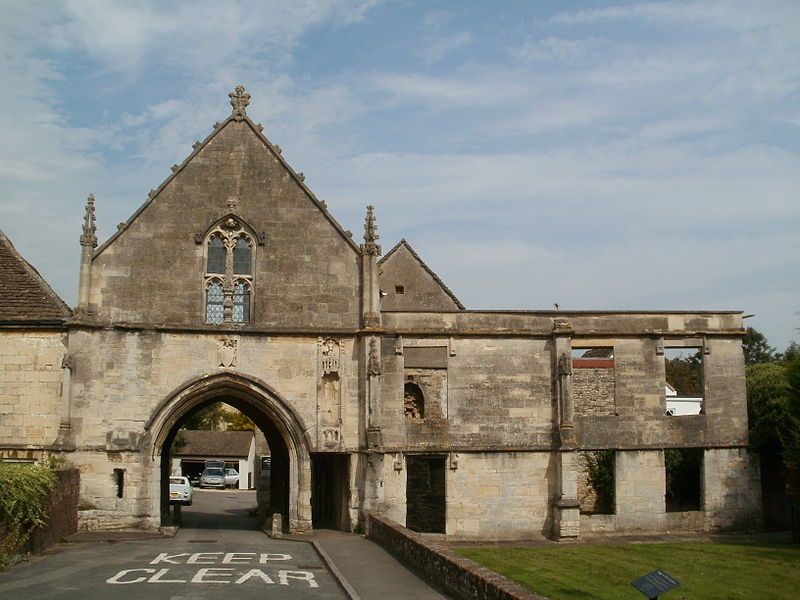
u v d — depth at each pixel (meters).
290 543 29.06
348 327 32.91
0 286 32.78
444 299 46.94
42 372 31.66
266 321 32.56
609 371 42.59
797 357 31.80
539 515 33.41
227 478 76.31
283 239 33.12
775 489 37.38
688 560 27.56
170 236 32.44
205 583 20.31
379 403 32.22
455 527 32.94
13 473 23.17
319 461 36.84
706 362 35.25
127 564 23.02
